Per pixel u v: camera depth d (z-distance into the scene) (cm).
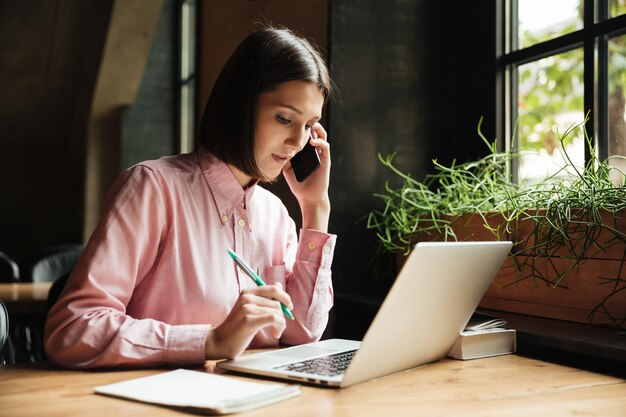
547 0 194
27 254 776
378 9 217
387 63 217
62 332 119
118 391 99
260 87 132
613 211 146
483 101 212
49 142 760
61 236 784
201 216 138
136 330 119
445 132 224
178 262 135
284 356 125
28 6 581
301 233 157
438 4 224
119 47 553
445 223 189
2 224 768
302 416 90
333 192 210
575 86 185
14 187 767
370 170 215
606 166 159
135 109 594
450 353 136
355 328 204
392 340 109
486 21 211
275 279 152
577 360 141
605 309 149
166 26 593
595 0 179
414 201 208
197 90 332
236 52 137
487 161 195
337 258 210
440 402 100
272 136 134
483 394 105
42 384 107
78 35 613
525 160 200
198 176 140
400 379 115
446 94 225
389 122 217
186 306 134
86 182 639
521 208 169
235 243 142
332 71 211
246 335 117
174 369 118
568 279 158
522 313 172
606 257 150
